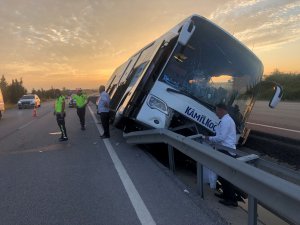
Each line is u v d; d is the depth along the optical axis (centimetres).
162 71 836
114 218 494
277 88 931
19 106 4650
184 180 736
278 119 1789
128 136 1023
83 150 1087
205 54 843
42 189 661
